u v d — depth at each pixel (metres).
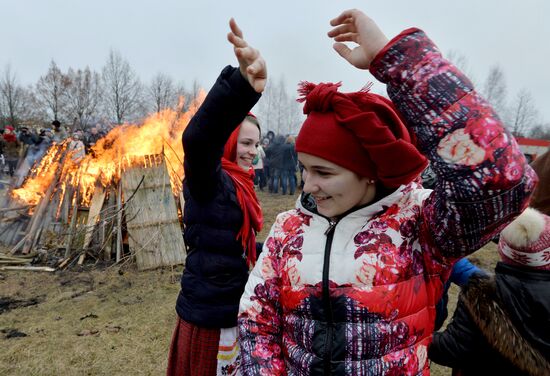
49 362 3.05
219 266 1.71
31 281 4.73
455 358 1.55
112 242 5.50
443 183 0.88
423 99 0.87
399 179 0.96
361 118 0.92
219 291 1.72
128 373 2.94
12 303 4.15
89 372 2.95
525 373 1.38
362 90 1.01
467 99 0.85
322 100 1.00
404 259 1.02
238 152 1.89
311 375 1.06
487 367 1.50
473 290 1.49
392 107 1.05
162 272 5.02
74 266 5.18
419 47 0.89
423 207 1.03
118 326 3.63
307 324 1.08
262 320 1.22
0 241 5.86
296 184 12.51
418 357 1.05
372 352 1.01
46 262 5.25
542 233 1.34
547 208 2.35
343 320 1.03
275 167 12.24
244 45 1.16
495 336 1.41
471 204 0.84
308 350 1.08
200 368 1.75
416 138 1.00
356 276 1.02
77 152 6.38
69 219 5.84
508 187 0.81
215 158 1.55
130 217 5.27
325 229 1.12
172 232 5.31
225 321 1.73
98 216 5.53
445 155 0.85
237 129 1.86
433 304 1.09
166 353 3.21
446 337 1.57
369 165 1.01
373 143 0.93
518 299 1.39
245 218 1.74
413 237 1.04
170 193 5.45
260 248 2.11
